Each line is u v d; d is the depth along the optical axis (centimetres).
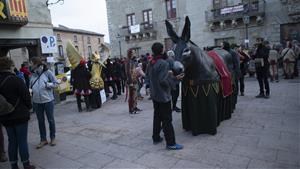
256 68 839
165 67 451
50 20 1230
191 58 488
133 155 469
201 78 518
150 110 822
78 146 540
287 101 775
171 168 406
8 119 410
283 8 1925
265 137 500
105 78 1100
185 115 563
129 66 779
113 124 690
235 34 2133
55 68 1306
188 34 464
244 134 524
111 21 2827
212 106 526
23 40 1080
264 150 443
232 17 2086
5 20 938
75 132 643
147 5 2575
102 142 552
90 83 902
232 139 502
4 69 412
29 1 1116
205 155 441
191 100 531
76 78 893
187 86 538
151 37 2586
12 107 405
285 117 616
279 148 447
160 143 516
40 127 552
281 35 1964
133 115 772
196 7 2280
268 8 1980
